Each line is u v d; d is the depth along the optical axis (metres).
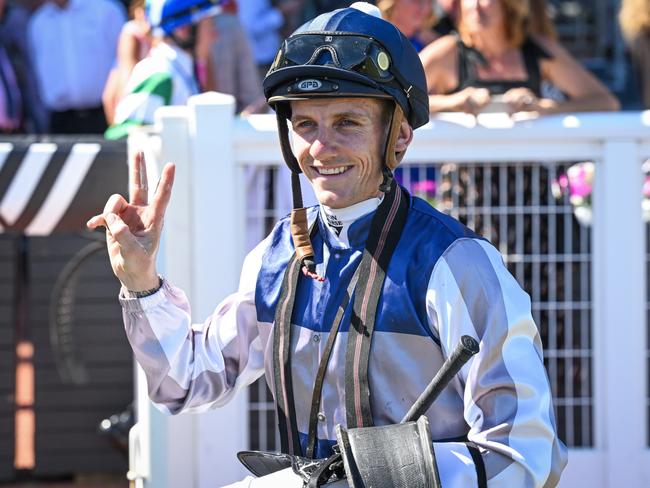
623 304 3.39
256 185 3.35
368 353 1.92
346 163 1.95
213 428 3.31
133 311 2.03
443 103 3.69
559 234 3.42
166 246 3.28
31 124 5.79
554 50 4.03
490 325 1.89
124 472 4.42
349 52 1.91
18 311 4.35
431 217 1.98
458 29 4.38
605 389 3.41
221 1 4.08
